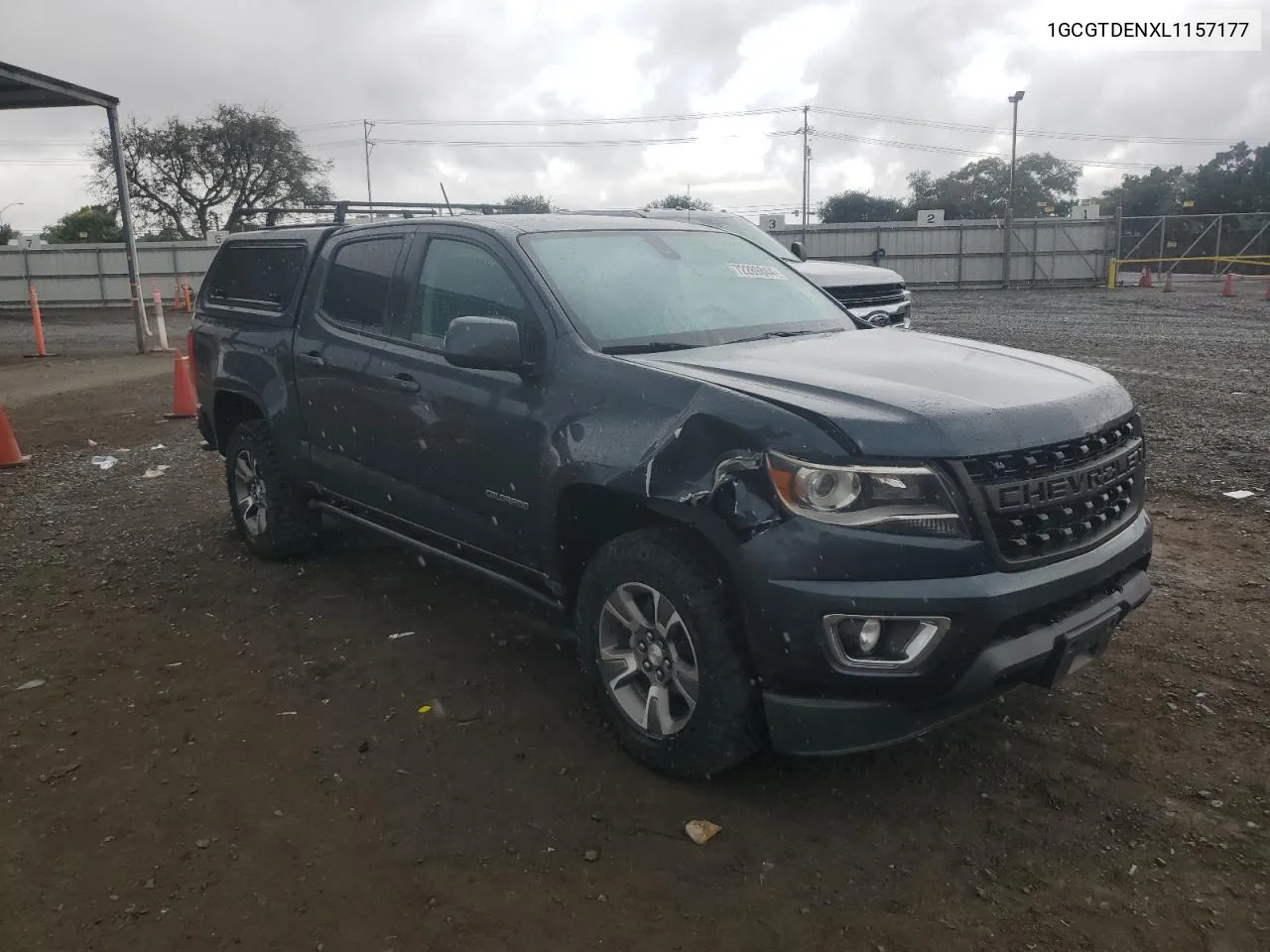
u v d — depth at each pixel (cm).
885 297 1147
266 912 288
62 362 1772
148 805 343
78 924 284
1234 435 820
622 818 329
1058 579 308
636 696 362
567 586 391
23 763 372
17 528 689
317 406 517
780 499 302
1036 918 278
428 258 459
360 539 635
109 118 1878
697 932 277
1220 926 272
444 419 425
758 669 313
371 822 330
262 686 432
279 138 5119
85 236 5553
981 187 8106
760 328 432
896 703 300
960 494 296
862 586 292
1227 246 3772
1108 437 340
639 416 344
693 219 1160
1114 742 364
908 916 281
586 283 411
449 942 275
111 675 446
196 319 637
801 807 333
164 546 634
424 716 402
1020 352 417
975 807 330
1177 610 474
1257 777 338
